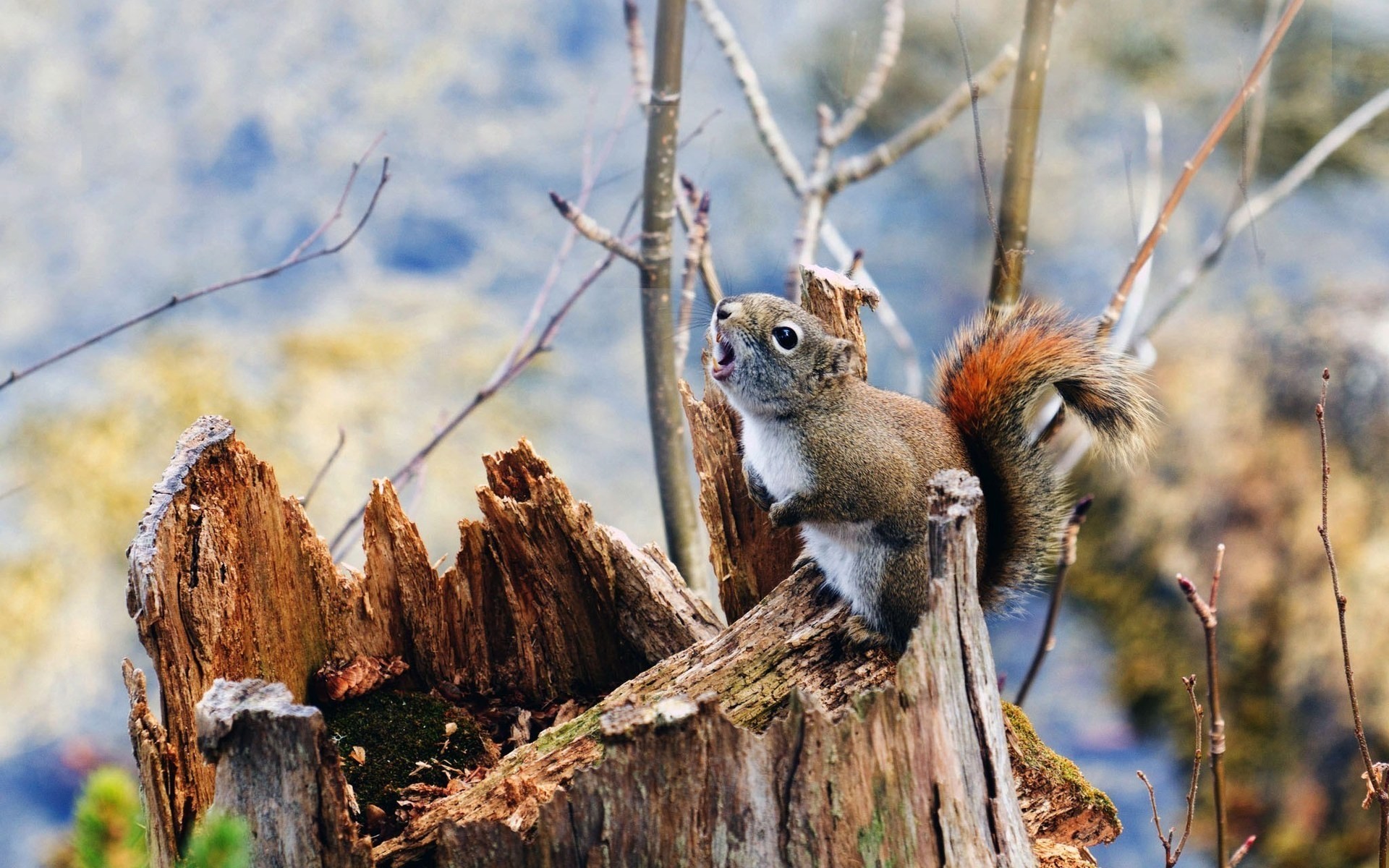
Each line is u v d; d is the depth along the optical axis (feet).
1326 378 20.66
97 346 55.06
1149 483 50.98
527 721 24.14
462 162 59.31
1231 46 51.16
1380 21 48.73
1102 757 46.14
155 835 20.26
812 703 17.29
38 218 58.65
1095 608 50.72
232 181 59.72
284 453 51.72
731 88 53.52
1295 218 53.78
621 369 58.90
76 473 49.62
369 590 24.49
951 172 54.34
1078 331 25.48
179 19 62.49
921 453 24.31
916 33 47.60
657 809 17.46
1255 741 44.45
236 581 21.49
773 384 24.45
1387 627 44.19
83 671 46.80
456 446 53.93
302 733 17.03
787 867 17.40
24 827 43.01
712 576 39.29
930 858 17.56
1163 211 26.48
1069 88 53.01
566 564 24.35
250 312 56.95
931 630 17.54
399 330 56.70
